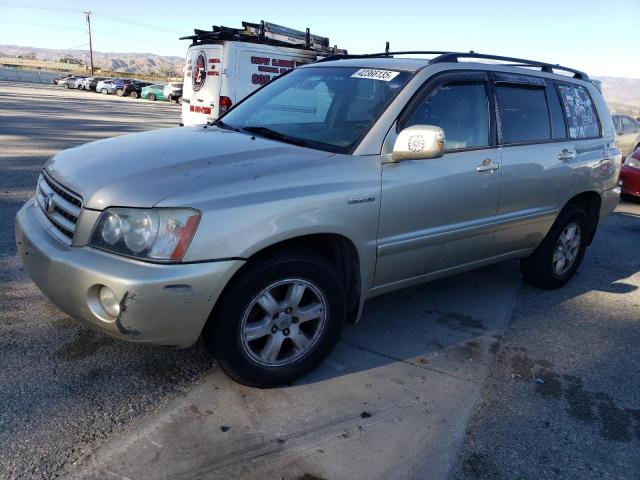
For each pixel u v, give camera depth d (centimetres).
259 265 276
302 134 348
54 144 1195
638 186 921
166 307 250
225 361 282
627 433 290
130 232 251
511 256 444
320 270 298
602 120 515
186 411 278
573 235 490
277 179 282
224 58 1060
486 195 384
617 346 391
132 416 271
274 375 299
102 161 297
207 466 242
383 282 347
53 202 291
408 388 316
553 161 437
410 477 246
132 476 233
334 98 365
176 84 4438
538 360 362
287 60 1159
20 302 380
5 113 1909
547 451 271
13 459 236
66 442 249
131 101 3991
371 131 324
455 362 350
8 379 291
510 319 425
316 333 310
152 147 317
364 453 259
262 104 405
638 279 550
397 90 346
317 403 294
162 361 322
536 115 435
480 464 258
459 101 374
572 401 316
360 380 320
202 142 326
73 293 259
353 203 303
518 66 439
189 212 253
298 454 254
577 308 459
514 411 302
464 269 407
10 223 552
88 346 331
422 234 349
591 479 255
